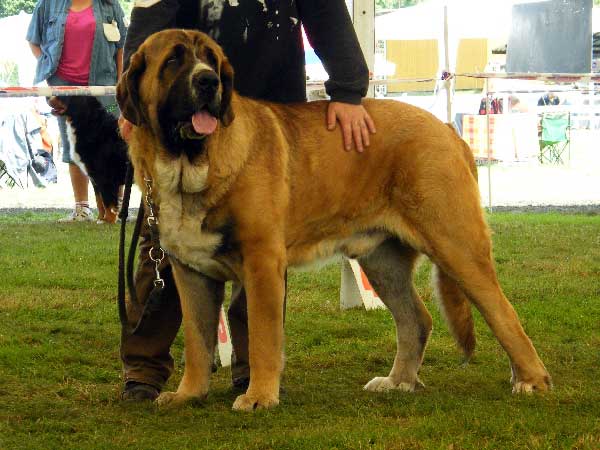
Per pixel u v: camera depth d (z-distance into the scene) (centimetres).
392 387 670
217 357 777
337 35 670
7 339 812
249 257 590
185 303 625
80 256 1309
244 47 679
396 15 4019
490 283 650
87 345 813
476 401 608
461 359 754
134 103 586
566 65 2458
